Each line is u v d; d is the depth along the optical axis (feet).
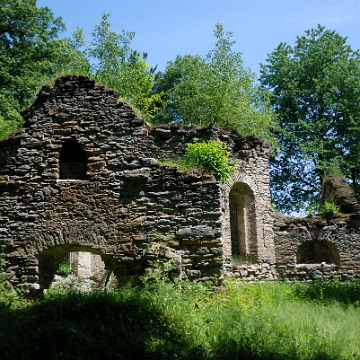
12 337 25.77
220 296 37.14
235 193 59.06
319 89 98.32
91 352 24.70
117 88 95.81
